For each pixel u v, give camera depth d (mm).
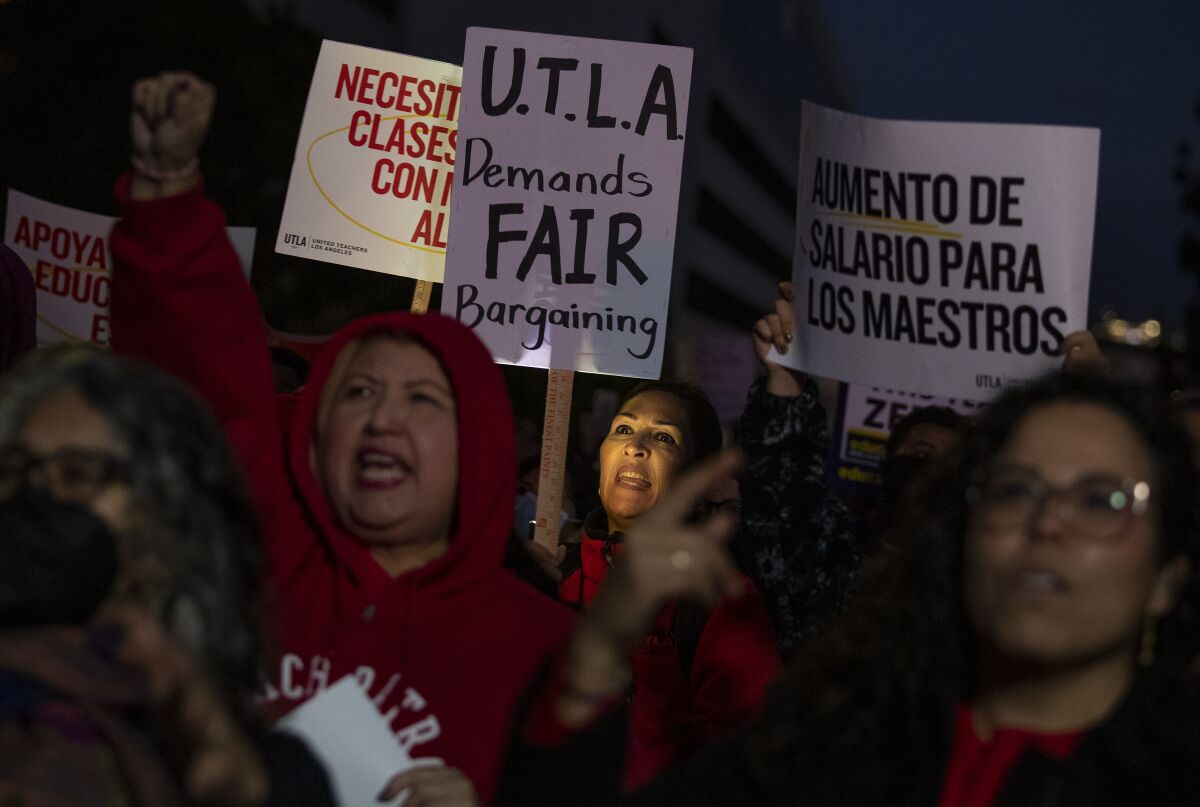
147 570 1905
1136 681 2018
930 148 4504
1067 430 2068
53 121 14156
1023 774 1999
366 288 15492
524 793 2346
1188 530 2076
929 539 2193
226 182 15141
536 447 6602
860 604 2268
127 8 14336
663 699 3711
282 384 5633
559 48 4836
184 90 2594
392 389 2674
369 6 27812
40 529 1772
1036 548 2010
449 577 2643
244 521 2072
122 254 2660
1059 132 4441
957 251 4488
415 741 2484
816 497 3854
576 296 4758
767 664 3641
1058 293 4426
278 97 15281
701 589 1963
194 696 1824
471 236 4797
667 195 4770
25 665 1693
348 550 2648
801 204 4469
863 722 2115
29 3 14070
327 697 2406
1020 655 2020
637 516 4305
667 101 4805
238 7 14992
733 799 2137
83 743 1668
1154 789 1928
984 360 4473
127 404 1946
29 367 2004
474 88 4844
